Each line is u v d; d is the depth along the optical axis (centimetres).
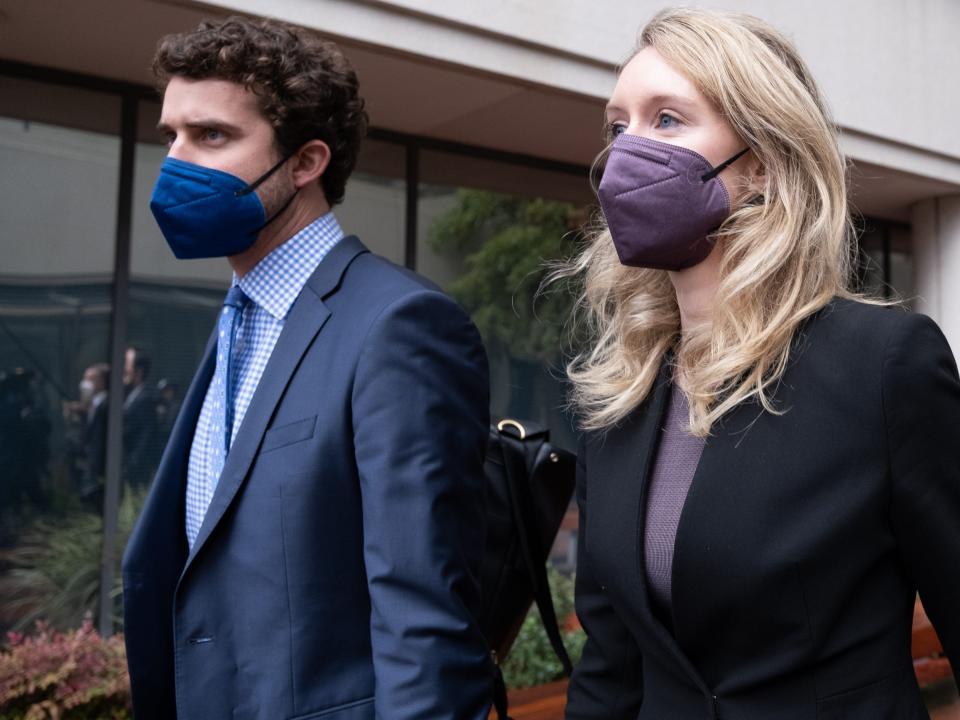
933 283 657
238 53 141
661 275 141
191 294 431
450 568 127
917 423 108
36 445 394
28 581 388
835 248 119
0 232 391
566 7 414
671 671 123
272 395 138
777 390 116
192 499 153
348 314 139
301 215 153
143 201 422
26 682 334
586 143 517
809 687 112
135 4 331
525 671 424
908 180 603
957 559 110
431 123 480
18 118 395
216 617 135
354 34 359
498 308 518
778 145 121
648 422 132
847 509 108
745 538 112
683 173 122
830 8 533
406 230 494
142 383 416
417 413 130
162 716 154
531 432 194
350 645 131
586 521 142
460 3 382
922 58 580
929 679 454
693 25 125
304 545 130
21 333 394
